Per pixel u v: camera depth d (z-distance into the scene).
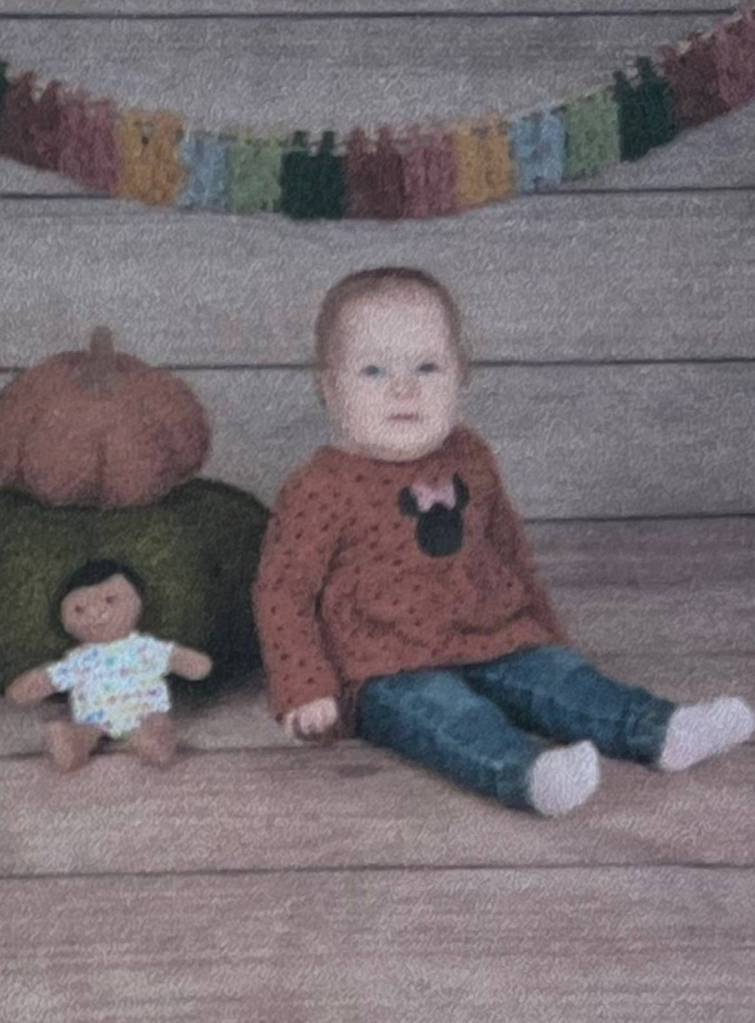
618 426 1.66
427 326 1.29
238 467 1.61
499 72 1.60
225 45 1.57
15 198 1.57
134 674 1.25
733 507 1.66
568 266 1.63
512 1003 1.00
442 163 1.58
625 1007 1.00
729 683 1.36
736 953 1.04
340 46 1.58
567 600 1.51
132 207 1.58
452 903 1.07
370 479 1.28
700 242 1.64
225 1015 0.99
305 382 1.61
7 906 1.07
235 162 1.55
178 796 1.18
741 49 1.59
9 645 1.28
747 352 1.66
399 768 1.22
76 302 1.59
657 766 1.21
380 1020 0.99
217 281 1.60
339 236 1.60
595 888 1.09
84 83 1.57
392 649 1.25
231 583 1.33
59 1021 0.98
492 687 1.27
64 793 1.19
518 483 1.65
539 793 1.11
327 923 1.06
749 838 1.14
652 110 1.59
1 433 1.33
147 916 1.06
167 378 1.37
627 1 1.60
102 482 1.31
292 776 1.21
